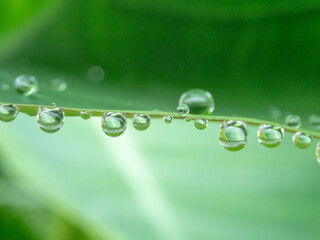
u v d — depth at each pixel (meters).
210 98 0.14
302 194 0.14
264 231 0.14
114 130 0.13
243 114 0.14
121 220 0.14
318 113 0.14
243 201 0.14
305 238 0.14
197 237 0.14
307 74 0.14
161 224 0.14
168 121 0.14
